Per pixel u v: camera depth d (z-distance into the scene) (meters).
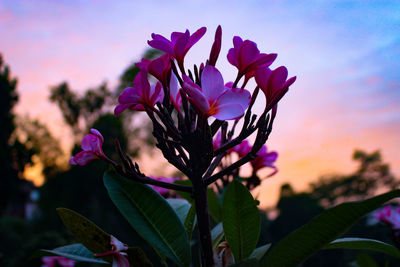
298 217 4.05
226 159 0.76
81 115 14.06
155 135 0.54
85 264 1.83
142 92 0.54
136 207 0.58
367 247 0.63
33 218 9.48
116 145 0.55
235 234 0.58
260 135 0.54
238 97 0.53
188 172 0.55
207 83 0.54
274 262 0.52
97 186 9.53
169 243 0.58
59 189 10.24
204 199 0.55
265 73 0.56
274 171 0.76
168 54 0.55
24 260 5.98
